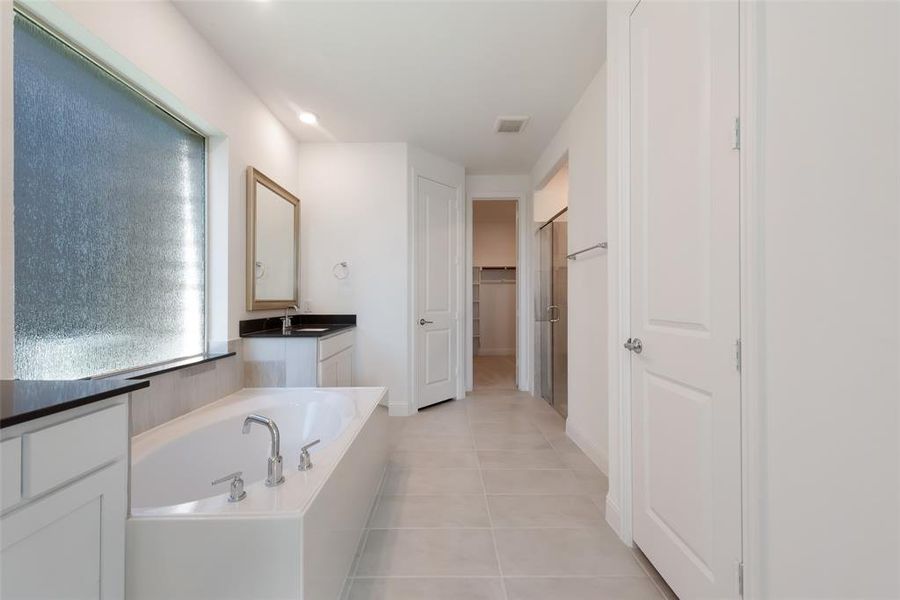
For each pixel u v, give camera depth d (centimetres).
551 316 390
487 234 750
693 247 121
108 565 88
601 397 239
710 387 113
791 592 86
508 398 425
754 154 94
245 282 261
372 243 362
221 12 194
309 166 360
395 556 159
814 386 80
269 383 260
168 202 207
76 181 154
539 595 138
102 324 166
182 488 167
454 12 195
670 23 132
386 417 243
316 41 217
